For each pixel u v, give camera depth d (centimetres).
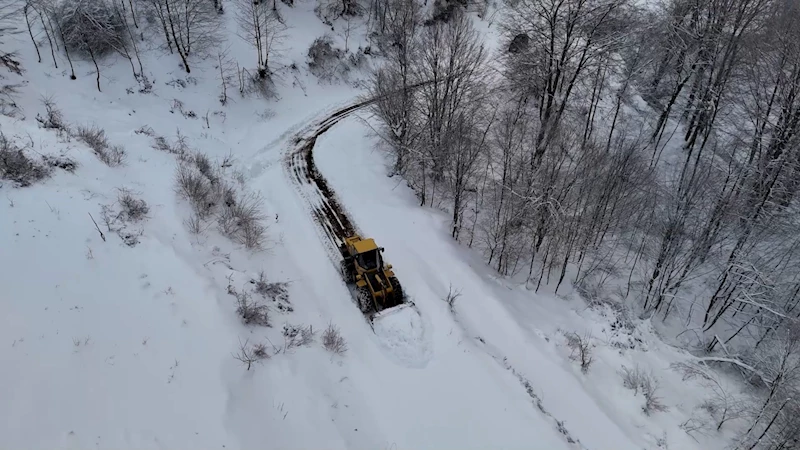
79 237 1652
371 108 3019
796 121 2255
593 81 3125
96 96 2844
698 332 2270
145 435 1177
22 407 1141
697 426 1747
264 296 1816
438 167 2662
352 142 3122
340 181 2738
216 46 3456
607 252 2500
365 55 4172
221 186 2392
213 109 3219
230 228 2108
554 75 2898
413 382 1628
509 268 2412
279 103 3494
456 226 2473
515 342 1894
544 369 1809
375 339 1767
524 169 2300
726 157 2827
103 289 1516
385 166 2925
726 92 2769
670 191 2375
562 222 2166
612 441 1606
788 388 1730
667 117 3086
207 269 1770
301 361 1569
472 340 1811
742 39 2633
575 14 2538
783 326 2059
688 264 2161
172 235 1866
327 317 1867
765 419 1750
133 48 3184
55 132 2175
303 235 2333
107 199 1880
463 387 1620
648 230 2375
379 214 2517
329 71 3875
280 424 1350
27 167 1806
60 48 2959
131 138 2538
